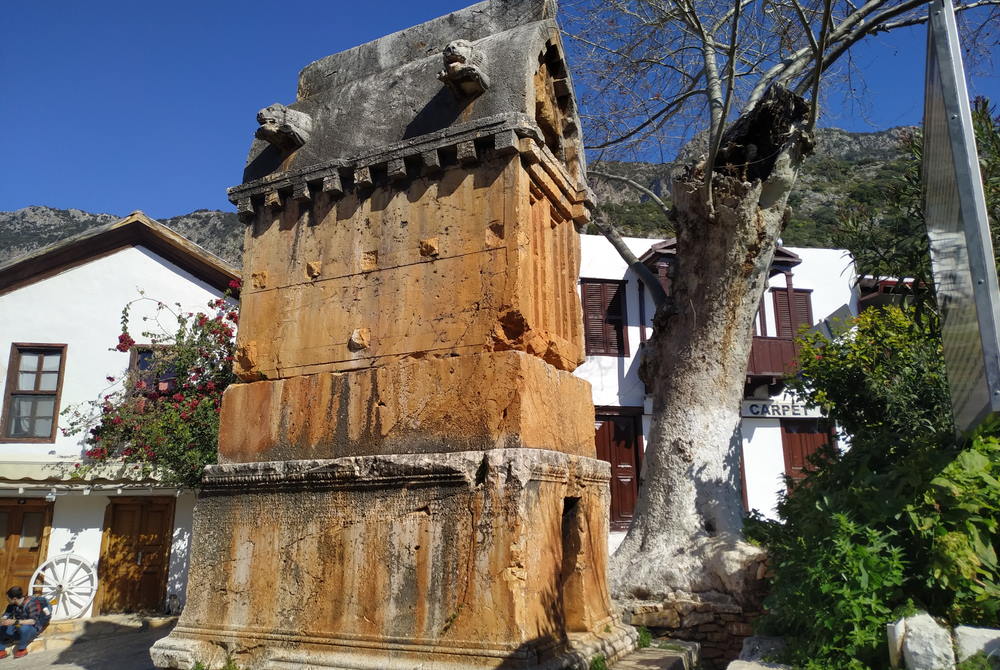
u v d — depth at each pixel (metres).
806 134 9.66
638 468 16.20
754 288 9.96
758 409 16.70
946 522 4.02
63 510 12.39
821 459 6.33
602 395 16.39
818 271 17.86
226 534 5.47
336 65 6.60
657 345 10.50
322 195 5.95
